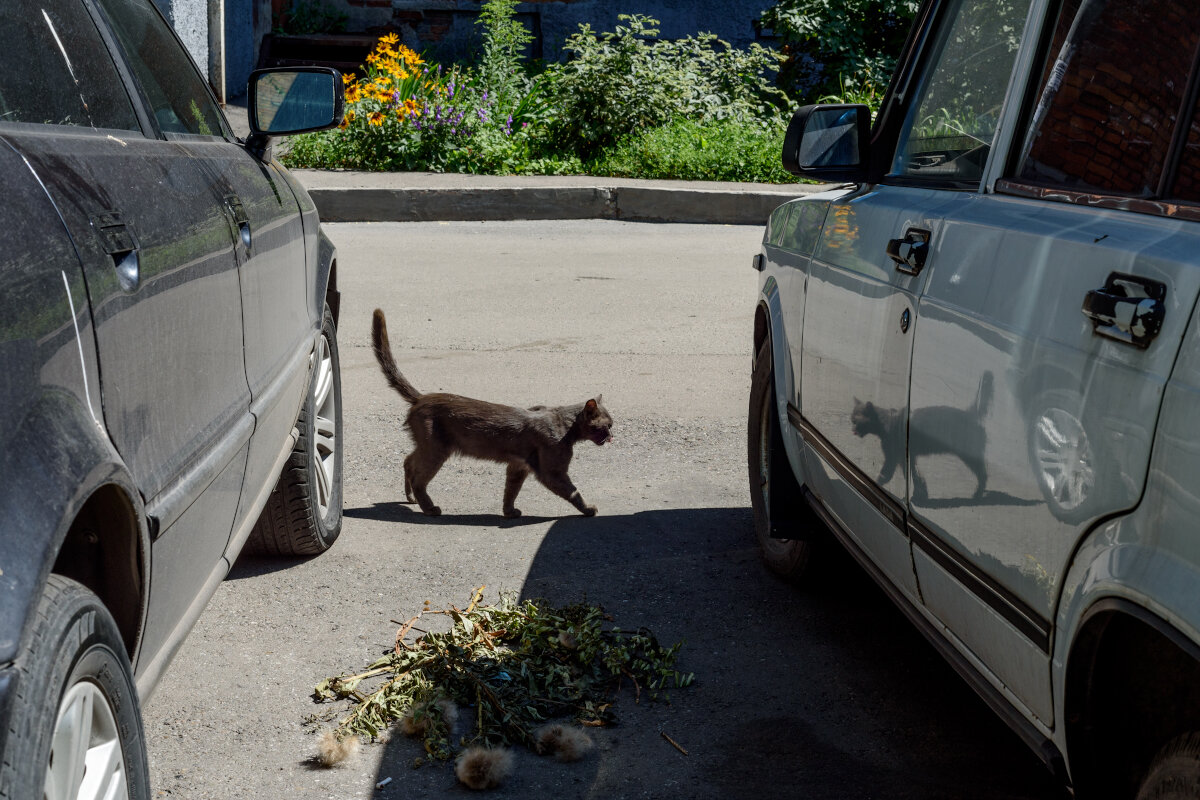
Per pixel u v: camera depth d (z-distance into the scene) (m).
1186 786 1.89
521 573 4.59
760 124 16.36
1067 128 2.62
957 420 2.60
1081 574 2.08
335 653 3.83
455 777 3.13
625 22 19.50
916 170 3.47
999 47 3.12
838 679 3.75
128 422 2.21
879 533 3.18
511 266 11.01
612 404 6.95
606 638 3.96
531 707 3.42
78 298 2.01
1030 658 2.31
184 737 3.29
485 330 8.62
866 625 4.16
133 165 2.52
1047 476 2.21
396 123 14.80
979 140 3.07
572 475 5.93
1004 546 2.38
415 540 4.96
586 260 11.41
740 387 7.37
